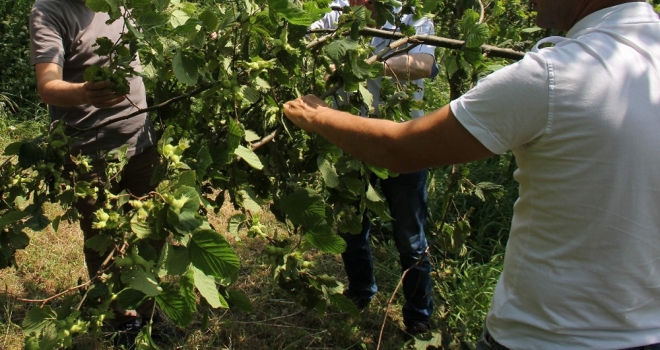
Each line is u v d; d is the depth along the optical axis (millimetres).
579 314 1337
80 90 2027
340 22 1960
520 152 1368
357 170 2068
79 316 1476
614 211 1255
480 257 3721
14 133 5016
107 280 1490
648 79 1249
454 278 3145
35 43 2166
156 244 2191
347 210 2125
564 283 1332
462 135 1312
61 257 3479
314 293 1949
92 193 1837
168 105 2150
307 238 1777
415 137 1375
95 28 2311
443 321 2643
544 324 1380
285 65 1806
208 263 1379
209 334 2949
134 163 2500
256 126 2023
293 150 2010
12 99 5512
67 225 3807
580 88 1228
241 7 1758
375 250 3869
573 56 1256
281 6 1605
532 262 1385
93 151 2375
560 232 1322
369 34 2184
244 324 3064
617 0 1325
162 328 2852
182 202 1380
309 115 1592
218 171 1824
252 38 1781
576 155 1252
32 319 1440
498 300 1499
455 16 2689
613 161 1229
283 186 1960
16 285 3205
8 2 5727
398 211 2730
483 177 4207
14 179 1930
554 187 1302
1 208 1959
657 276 1317
